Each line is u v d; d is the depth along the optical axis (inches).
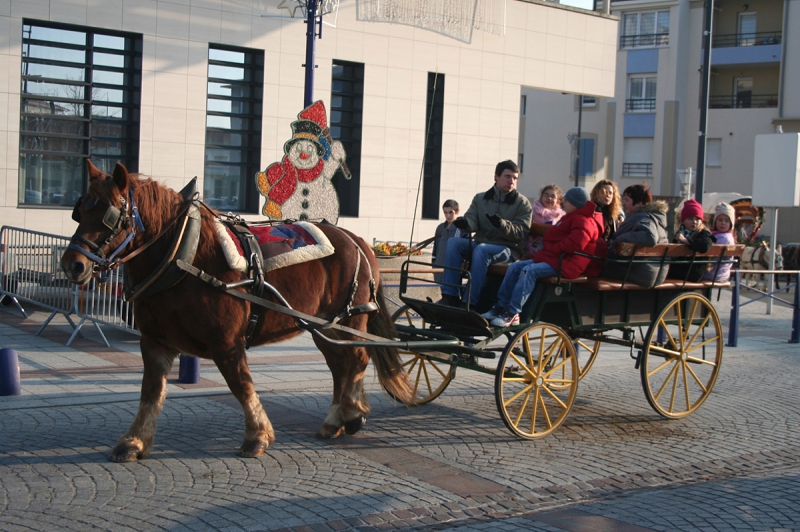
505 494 216.7
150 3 646.5
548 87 891.4
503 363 263.3
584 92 919.0
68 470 218.8
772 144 650.8
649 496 217.9
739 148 1492.4
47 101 618.8
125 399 295.4
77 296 398.6
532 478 231.3
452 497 211.6
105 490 204.8
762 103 1501.0
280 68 713.6
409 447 257.4
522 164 1594.5
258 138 716.7
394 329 274.1
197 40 669.9
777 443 279.1
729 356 457.7
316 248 247.1
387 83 777.6
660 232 298.7
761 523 196.4
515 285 277.9
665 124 1501.0
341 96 768.3
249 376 234.1
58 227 617.0
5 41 587.8
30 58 610.9
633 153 1540.4
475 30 826.8
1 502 194.2
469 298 274.4
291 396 317.4
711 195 1040.8
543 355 303.0
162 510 192.4
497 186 307.4
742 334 556.1
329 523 188.5
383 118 778.8
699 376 396.5
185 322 223.0
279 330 244.5
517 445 265.9
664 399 341.4
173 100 661.9
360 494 209.5
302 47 721.6
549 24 884.6
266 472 224.1
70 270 207.2
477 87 837.2
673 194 1508.4
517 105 869.2
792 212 1395.2
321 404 306.5
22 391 301.1
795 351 486.0
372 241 779.4
